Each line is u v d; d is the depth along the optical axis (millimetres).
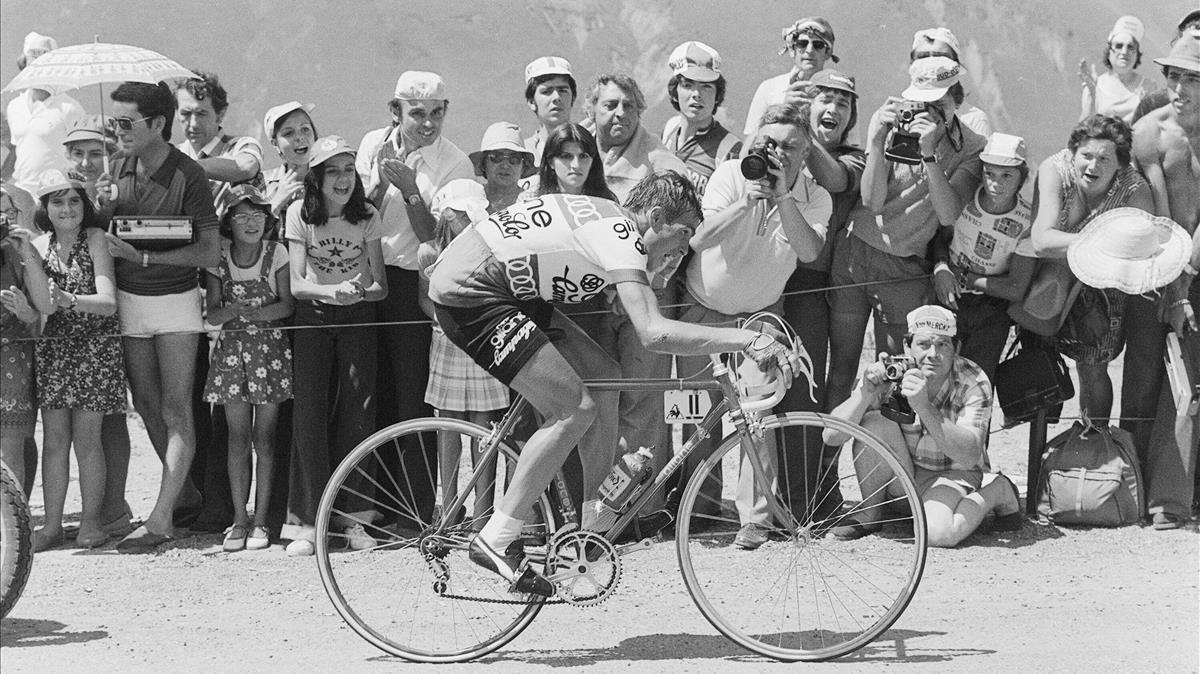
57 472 16016
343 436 15812
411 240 15664
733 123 17328
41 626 12719
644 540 12477
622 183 15773
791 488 15984
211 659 11625
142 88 15453
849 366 16562
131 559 15328
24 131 16438
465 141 17047
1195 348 16422
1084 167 16047
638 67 17391
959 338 16500
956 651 11734
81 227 15586
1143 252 15797
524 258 11266
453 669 11398
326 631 12578
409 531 15969
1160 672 11062
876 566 14766
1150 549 15516
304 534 15719
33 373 15891
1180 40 16328
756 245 15289
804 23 16359
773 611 13172
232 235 15695
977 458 15555
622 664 11453
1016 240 15945
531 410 15453
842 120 16062
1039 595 13656
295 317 15828
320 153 15180
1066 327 16734
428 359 15812
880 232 16078
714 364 12109
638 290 11125
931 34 15672
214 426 16609
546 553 11867
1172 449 16562
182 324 15852
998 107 17594
